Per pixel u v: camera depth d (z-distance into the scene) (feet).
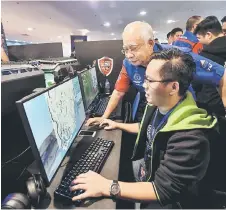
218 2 16.88
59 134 2.74
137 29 3.74
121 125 4.53
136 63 4.12
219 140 2.69
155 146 2.71
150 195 2.27
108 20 25.05
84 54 8.20
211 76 3.61
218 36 5.23
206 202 2.76
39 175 2.47
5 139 2.48
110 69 8.19
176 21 26.27
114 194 2.31
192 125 2.35
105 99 7.12
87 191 2.36
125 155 4.68
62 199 2.35
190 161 2.19
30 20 23.73
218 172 2.81
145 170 3.33
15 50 8.21
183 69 2.43
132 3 16.97
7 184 2.46
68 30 33.01
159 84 2.46
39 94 2.27
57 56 8.35
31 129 2.01
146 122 3.56
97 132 4.35
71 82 3.53
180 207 2.79
